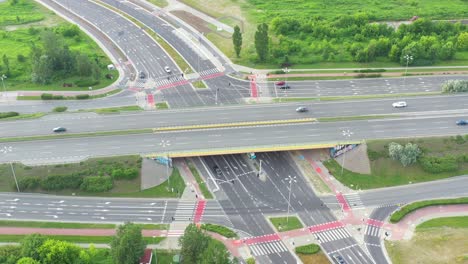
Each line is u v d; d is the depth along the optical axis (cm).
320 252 19700
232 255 19438
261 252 19650
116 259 17725
